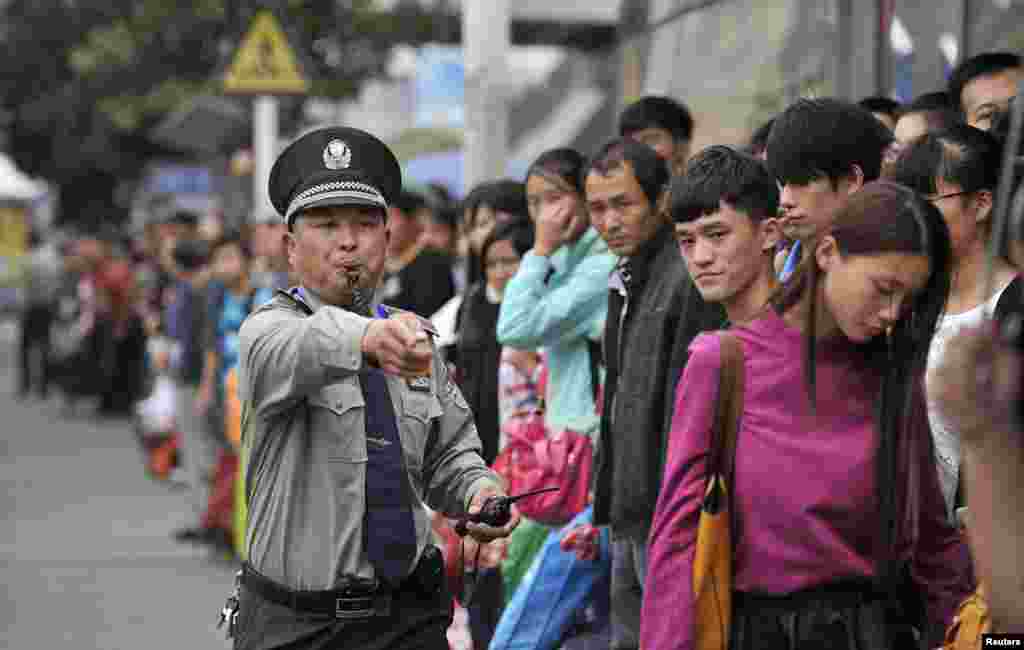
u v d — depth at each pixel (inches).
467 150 1248.2
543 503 633.0
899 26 903.7
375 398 435.2
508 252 738.8
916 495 401.1
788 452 390.9
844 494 388.8
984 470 277.9
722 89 1120.2
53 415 2437.3
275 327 410.9
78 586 1085.8
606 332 595.5
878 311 382.3
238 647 436.5
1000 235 324.2
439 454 463.8
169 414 1647.4
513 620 616.7
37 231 5083.7
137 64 2529.5
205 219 2145.7
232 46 1321.4
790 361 394.9
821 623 389.7
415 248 924.6
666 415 531.5
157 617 985.5
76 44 3545.8
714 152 465.4
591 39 1691.7
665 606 400.8
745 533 395.2
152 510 1437.0
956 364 278.4
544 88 1952.5
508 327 652.7
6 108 3878.0
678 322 536.4
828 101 506.6
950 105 617.6
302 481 427.5
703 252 461.4
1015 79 602.5
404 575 429.1
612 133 1471.5
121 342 2357.3
